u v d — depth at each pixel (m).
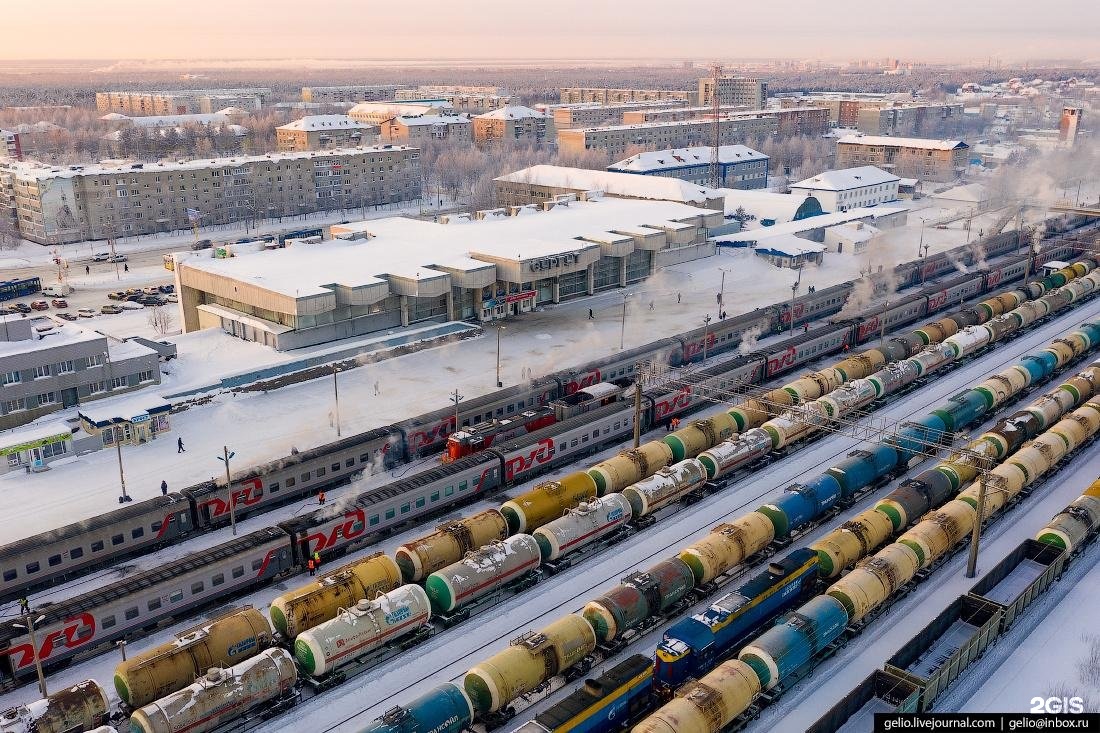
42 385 78.06
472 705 42.84
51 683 46.59
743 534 56.84
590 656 49.28
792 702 46.22
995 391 84.25
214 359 95.38
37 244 166.12
